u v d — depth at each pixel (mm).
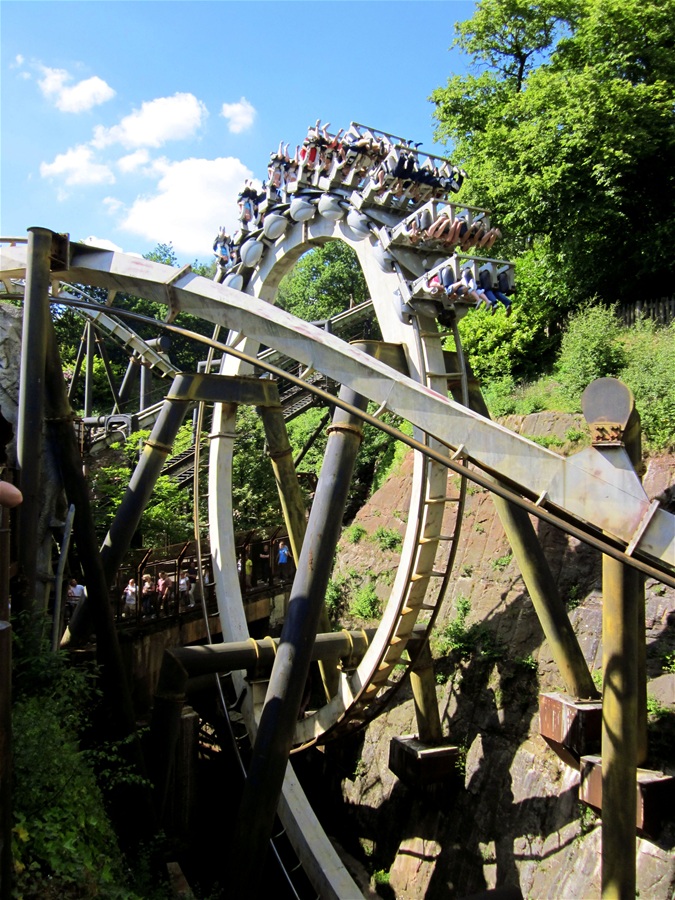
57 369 14188
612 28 25062
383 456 31531
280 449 17781
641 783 12281
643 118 23531
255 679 17641
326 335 11758
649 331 21750
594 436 10148
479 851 15461
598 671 15633
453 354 15273
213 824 20469
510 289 14281
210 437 19328
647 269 24172
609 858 11688
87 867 8266
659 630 14945
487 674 17734
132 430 31312
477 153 29484
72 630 15508
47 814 8430
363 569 24578
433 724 17094
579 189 24250
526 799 15125
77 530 13867
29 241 12812
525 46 32094
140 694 17906
